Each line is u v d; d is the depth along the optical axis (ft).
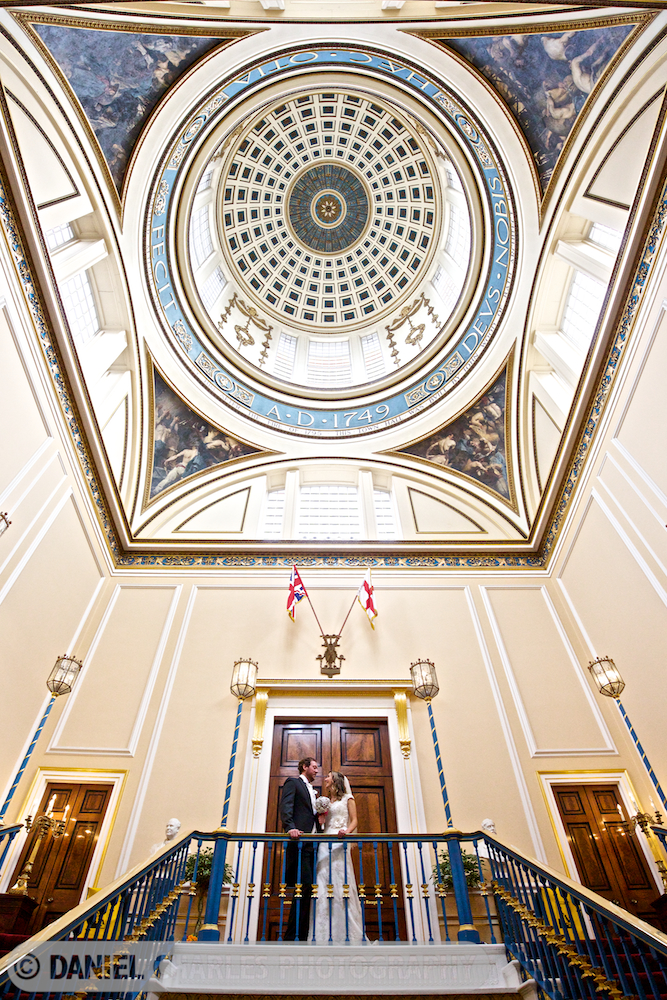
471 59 26.35
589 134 24.70
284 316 49.37
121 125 25.46
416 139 44.21
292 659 27.81
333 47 27.58
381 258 50.55
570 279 30.83
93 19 20.85
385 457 38.86
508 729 25.58
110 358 30.07
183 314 35.65
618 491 25.25
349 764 24.62
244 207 47.70
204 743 24.81
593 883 21.47
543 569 32.40
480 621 29.71
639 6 19.58
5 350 20.61
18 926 18.04
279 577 31.78
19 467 22.07
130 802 23.07
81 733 24.97
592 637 27.86
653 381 22.34
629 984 11.89
